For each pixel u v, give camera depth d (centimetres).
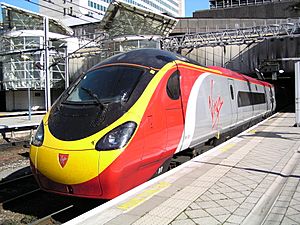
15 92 4691
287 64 3262
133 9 3525
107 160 582
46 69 2598
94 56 3738
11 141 1941
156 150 704
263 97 2241
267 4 6188
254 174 760
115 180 589
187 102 868
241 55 3375
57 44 4234
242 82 1579
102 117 637
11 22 4634
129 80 718
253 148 1092
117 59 797
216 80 1147
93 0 6216
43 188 644
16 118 3038
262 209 552
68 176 591
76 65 4200
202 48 3488
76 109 674
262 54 3312
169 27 4056
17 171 1195
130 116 643
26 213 771
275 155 977
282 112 3159
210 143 1170
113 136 606
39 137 657
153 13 3616
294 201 594
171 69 815
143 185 664
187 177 728
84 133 615
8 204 826
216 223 493
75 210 738
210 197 602
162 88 749
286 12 5972
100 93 699
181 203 570
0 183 997
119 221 494
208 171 782
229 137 1421
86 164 584
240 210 543
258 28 2886
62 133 630
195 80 952
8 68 4419
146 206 554
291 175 759
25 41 4291
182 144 850
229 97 1289
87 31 5469
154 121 696
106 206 552
